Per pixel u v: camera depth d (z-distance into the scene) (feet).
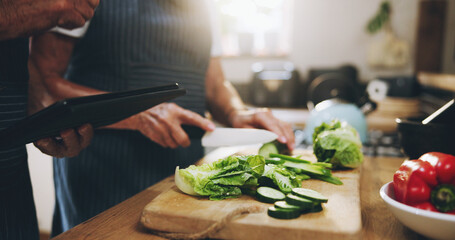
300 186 2.54
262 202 2.30
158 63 3.74
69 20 2.34
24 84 2.80
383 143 5.30
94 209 3.61
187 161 4.08
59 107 1.60
